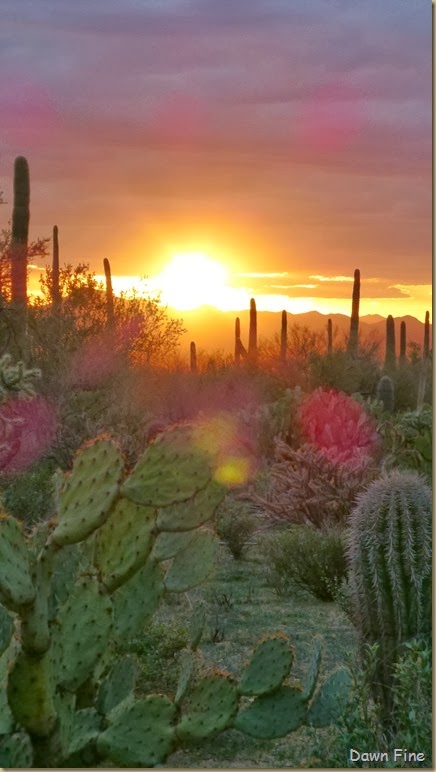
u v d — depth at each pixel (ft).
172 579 18.12
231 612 31.83
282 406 54.08
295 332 105.19
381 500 21.62
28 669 14.37
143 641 25.30
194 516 15.42
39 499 39.50
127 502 15.61
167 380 77.41
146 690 23.73
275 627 29.96
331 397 52.75
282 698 17.16
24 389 36.17
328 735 21.03
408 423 50.75
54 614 16.02
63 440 50.60
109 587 15.48
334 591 32.83
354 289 123.34
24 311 60.18
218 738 21.16
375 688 20.98
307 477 43.24
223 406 82.12
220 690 16.66
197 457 14.40
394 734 19.49
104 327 64.23
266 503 43.57
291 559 34.65
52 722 14.66
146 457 14.32
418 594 20.93
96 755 16.02
